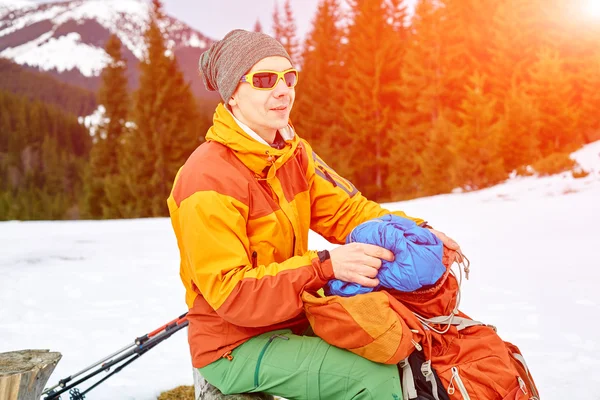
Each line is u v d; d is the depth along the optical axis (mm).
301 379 1767
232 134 1862
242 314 1721
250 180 1876
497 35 22906
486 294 4793
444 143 21609
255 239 1878
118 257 8203
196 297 1942
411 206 14133
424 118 28688
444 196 16156
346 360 1739
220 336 1887
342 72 37156
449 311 1810
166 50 36781
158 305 5215
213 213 1746
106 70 43625
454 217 11117
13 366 2154
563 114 18562
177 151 34281
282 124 1944
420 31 27328
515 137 18500
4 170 78562
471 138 18578
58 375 3443
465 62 26438
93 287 6117
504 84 22766
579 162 15961
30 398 2143
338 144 33531
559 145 19141
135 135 34750
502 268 5859
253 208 1867
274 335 1891
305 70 43375
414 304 1756
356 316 1652
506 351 1753
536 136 18703
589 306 4254
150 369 3471
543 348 3377
